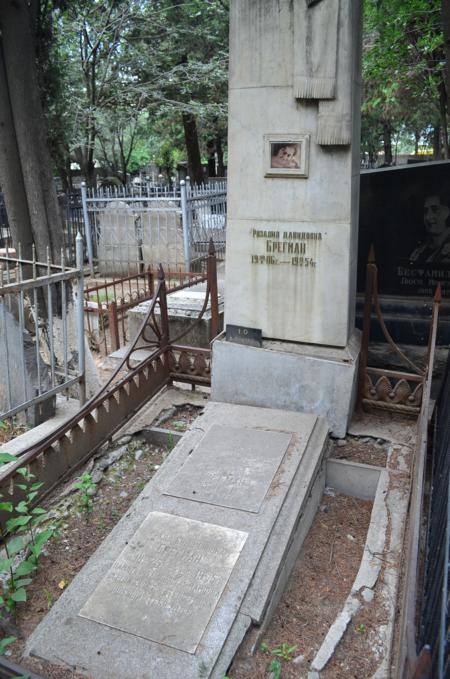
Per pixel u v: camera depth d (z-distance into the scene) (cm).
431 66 1174
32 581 315
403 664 197
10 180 541
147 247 1325
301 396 445
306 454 387
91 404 412
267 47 400
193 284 871
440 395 429
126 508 379
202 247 1328
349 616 284
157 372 502
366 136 2852
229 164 436
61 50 1602
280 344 457
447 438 308
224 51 1786
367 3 1060
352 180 413
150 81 1738
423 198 546
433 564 236
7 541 340
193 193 1277
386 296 580
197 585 288
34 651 262
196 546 312
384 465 406
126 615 275
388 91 1109
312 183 416
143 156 3328
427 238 553
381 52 1027
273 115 412
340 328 436
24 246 559
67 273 437
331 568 338
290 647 275
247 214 441
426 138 2984
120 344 773
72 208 1424
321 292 434
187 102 1805
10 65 520
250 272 452
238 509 336
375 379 520
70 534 354
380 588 300
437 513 265
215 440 404
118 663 254
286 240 434
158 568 300
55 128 1247
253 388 464
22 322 414
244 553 306
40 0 631
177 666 250
